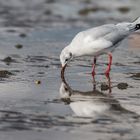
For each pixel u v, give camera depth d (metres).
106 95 14.89
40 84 16.06
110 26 17.47
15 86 15.73
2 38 23.70
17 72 17.58
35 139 11.21
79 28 25.97
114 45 17.33
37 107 13.55
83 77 17.11
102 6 32.06
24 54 20.56
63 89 15.50
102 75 17.42
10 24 26.81
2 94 14.76
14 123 12.22
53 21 27.81
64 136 11.41
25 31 25.38
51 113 13.03
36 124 12.18
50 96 14.70
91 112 13.17
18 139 11.20
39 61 19.39
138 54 20.67
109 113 13.12
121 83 16.06
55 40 23.48
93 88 15.71
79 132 11.66
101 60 19.69
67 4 32.81
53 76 17.16
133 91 15.33
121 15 29.30
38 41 23.23
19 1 33.41
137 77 17.11
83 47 16.94
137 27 17.62
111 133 11.60
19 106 13.60
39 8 31.36
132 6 31.84
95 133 11.60
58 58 19.98
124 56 20.28
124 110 13.38
